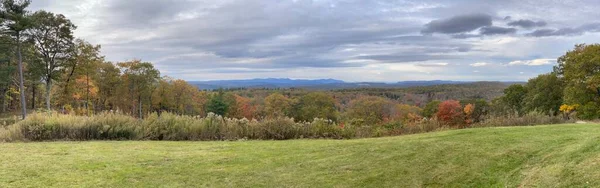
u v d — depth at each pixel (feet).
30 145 23.81
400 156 18.15
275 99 180.55
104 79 132.77
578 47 88.69
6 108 143.13
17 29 89.71
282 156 19.88
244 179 15.64
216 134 30.01
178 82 160.66
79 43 109.81
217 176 16.10
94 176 15.76
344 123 36.68
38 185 14.21
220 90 196.85
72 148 22.61
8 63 111.55
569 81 92.12
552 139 18.39
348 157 18.79
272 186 14.71
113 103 139.33
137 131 29.04
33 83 115.55
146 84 138.51
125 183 14.92
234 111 183.73
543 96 100.99
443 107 78.64
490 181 13.74
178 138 29.19
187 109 172.24
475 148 18.12
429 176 14.97
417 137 24.03
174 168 17.40
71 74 112.78
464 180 14.20
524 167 14.38
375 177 15.33
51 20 100.53
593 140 15.40
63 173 16.10
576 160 13.32
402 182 14.60
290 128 30.96
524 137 19.74
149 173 16.46
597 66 82.43
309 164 17.83
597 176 11.27
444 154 17.69
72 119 29.81
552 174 12.66
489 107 121.29
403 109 149.89
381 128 34.14
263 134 30.50
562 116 38.34
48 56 103.50
